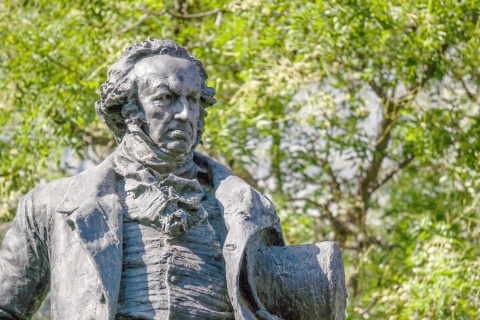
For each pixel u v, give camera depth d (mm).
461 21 11383
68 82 11562
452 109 11781
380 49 11391
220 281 5195
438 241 11086
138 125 5320
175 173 5320
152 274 5141
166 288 5125
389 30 11281
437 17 11266
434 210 12055
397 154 12352
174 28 11938
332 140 11820
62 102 11531
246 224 5148
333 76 11805
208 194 5355
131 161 5324
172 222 5195
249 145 11531
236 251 5094
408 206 12383
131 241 5191
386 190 12844
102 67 11242
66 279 5137
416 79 11672
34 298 5426
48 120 11398
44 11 11875
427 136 11734
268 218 5250
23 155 11539
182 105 5281
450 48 12164
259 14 11492
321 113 11195
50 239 5324
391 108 12211
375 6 11281
